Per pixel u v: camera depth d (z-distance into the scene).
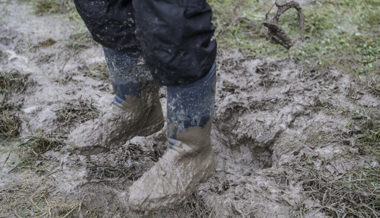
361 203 1.81
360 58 2.86
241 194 1.89
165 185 1.74
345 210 1.79
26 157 2.14
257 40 3.12
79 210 1.83
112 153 2.17
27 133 2.31
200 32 1.40
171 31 1.35
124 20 1.61
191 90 1.59
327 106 2.41
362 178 1.94
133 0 1.38
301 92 2.55
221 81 2.68
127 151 2.19
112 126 1.95
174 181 1.76
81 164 2.09
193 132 1.73
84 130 1.95
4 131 2.32
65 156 2.14
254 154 2.29
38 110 2.47
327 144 2.16
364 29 3.18
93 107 2.49
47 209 1.83
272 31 2.04
